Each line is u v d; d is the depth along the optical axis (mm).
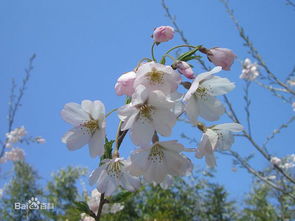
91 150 219
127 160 211
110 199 227
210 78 235
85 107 219
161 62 237
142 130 207
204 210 1135
